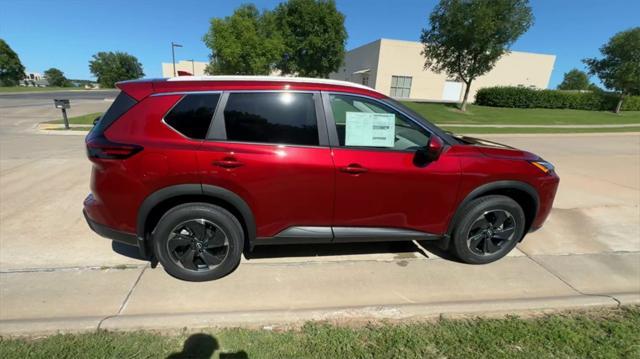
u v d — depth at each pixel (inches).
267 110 108.9
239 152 105.1
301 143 109.4
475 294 114.1
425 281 121.0
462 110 984.3
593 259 140.3
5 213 167.3
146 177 102.9
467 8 824.9
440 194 119.3
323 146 110.2
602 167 309.3
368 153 112.5
